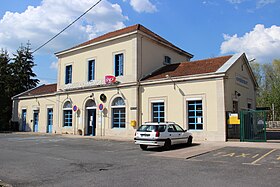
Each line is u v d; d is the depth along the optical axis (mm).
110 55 25312
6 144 18031
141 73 23375
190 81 19984
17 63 47656
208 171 8758
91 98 26141
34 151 14273
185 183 7152
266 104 51000
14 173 8594
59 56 30438
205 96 19172
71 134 27531
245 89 23438
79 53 28328
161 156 12266
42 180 7617
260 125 17625
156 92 21781
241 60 22812
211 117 18766
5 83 43938
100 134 24969
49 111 31609
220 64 20844
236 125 18766
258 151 13539
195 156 12180
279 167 9367
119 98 24094
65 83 29406
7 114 42344
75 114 27531
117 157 12078
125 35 23891
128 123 22938
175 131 15555
